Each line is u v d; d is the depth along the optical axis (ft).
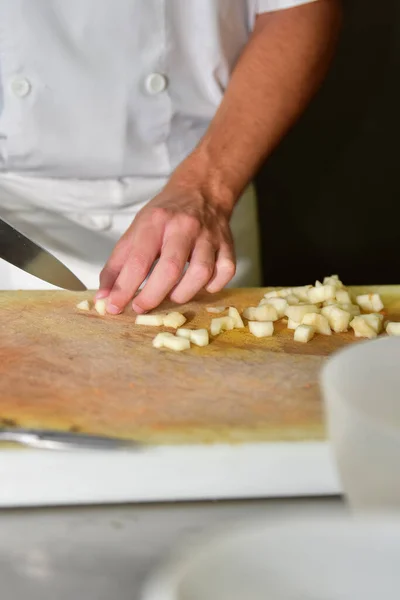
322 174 6.44
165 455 2.68
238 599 1.43
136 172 4.17
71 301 3.49
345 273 6.68
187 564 1.43
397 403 2.15
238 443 2.69
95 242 4.25
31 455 2.66
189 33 4.00
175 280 3.35
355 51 6.15
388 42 6.13
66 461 2.67
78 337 3.24
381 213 6.56
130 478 2.67
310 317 3.28
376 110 6.28
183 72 4.06
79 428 2.78
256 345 3.20
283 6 4.01
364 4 6.05
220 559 1.45
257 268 4.48
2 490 2.66
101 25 3.90
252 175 3.84
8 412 2.84
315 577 1.47
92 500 2.67
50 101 3.99
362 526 1.50
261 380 2.99
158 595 1.36
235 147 3.84
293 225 6.59
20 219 4.17
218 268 3.47
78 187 4.16
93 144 4.07
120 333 3.27
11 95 3.97
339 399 2.01
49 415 2.83
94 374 3.02
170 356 3.12
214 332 3.25
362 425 1.92
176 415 2.82
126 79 3.99
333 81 6.22
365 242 6.63
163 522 2.53
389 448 1.88
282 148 6.38
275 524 1.51
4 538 2.41
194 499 2.68
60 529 2.46
